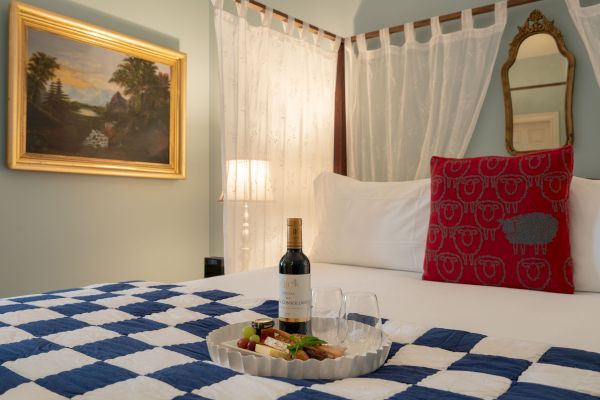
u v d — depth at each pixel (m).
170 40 3.39
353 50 2.78
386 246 2.03
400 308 1.31
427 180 2.07
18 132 2.57
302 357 0.83
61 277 2.80
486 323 1.17
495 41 2.31
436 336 1.02
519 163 1.69
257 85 2.45
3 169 2.56
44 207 2.72
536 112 2.28
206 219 3.64
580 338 1.05
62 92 2.76
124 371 0.79
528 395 0.71
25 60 2.59
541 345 0.96
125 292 1.49
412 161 2.55
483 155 2.46
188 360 0.86
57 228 2.78
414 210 2.00
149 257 3.25
